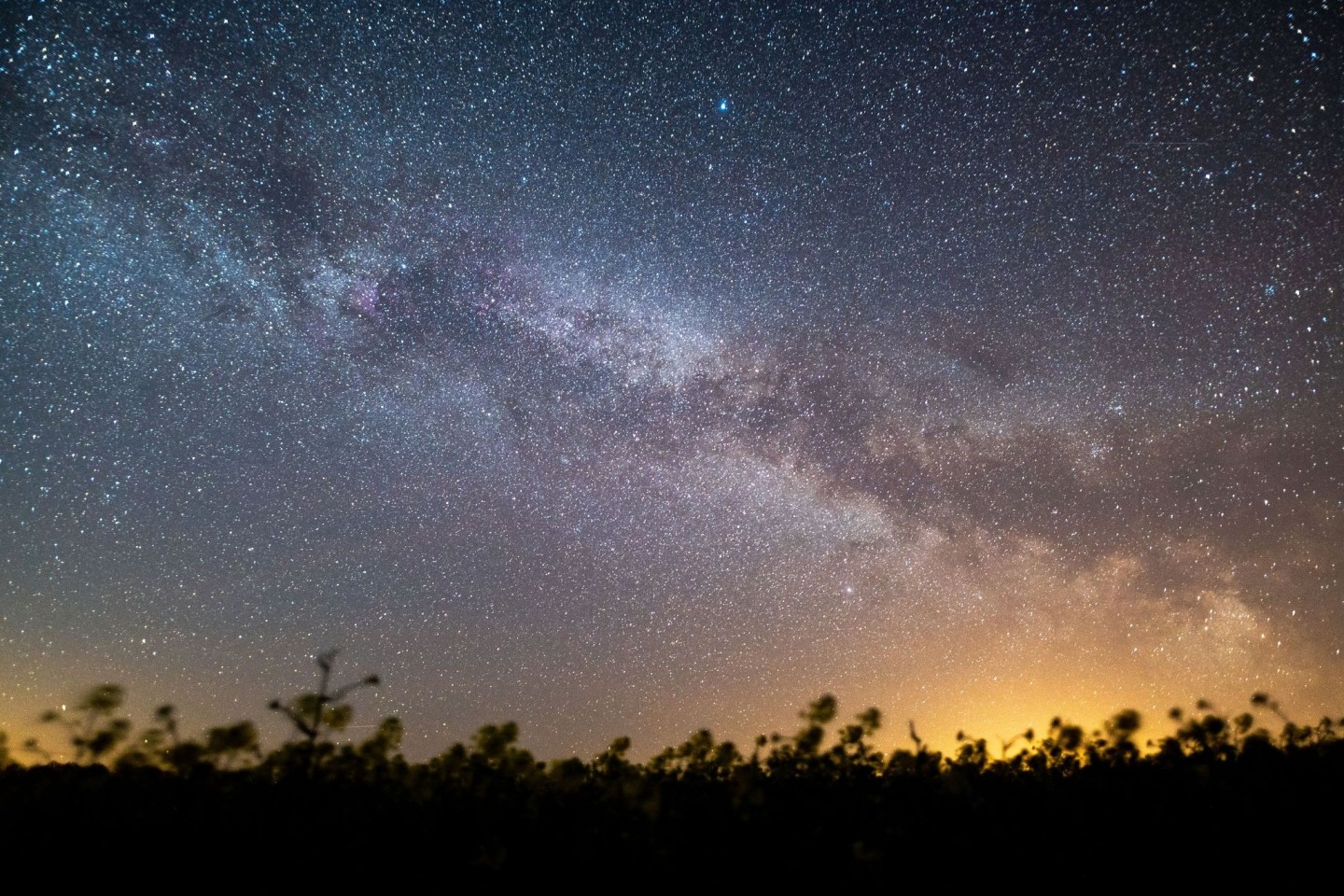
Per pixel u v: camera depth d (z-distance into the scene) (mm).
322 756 3338
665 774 3965
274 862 2840
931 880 2809
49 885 2674
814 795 3467
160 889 2686
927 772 3609
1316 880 2725
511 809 3365
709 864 2959
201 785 3164
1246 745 3691
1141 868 2840
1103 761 3627
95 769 3316
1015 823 3158
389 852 2967
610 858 2998
